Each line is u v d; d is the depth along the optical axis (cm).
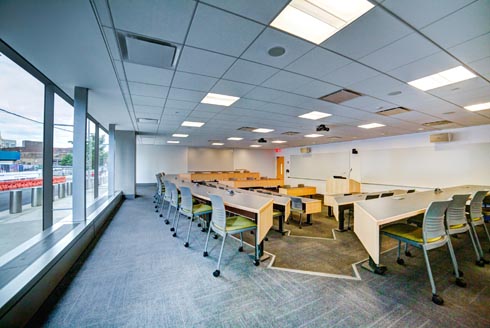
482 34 180
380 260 286
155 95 354
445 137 608
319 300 198
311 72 259
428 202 289
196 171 1330
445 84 294
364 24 170
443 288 219
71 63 241
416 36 185
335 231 420
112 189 662
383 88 309
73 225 316
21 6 150
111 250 310
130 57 226
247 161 1474
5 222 275
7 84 247
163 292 207
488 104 384
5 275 177
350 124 578
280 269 257
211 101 390
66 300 193
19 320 155
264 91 328
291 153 1306
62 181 374
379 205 265
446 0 143
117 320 169
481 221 292
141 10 155
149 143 1153
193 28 177
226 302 193
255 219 279
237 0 145
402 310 185
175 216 476
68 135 376
